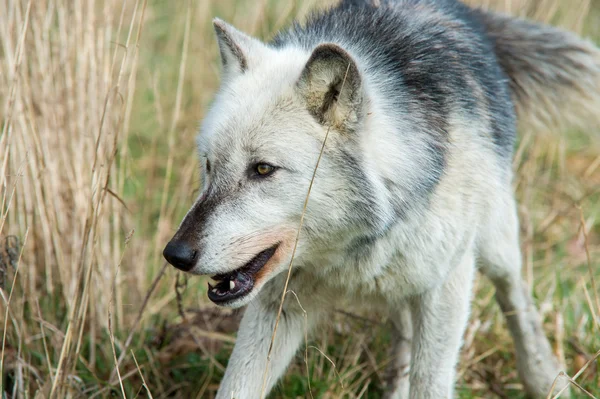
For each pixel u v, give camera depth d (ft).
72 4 30.96
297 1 45.27
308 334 28.19
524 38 33.45
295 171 22.36
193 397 30.58
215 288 23.30
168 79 48.93
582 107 34.73
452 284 25.96
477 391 31.27
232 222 22.30
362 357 32.07
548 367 30.55
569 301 34.73
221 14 52.03
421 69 25.20
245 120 22.62
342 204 22.91
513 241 29.40
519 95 34.01
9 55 29.63
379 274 24.84
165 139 45.01
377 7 27.66
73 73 31.30
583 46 33.83
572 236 41.22
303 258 24.13
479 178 25.64
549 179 45.14
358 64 22.26
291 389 29.99
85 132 31.30
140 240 36.88
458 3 31.86
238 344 25.72
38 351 30.68
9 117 26.94
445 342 26.03
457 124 25.17
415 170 23.62
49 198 30.76
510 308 30.81
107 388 28.30
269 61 24.18
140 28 30.73
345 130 22.47
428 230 24.32
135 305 33.91
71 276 31.55
